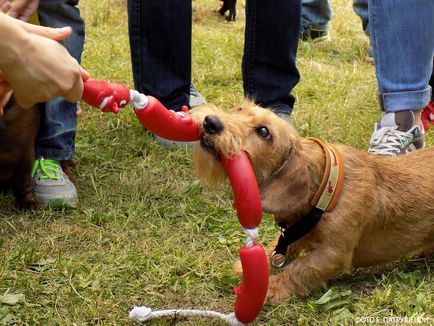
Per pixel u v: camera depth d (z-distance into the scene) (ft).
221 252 10.42
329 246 9.07
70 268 9.75
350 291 9.20
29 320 8.63
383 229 9.64
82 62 18.31
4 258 10.03
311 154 9.07
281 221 9.39
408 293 9.20
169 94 13.91
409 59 12.61
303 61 19.80
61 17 11.78
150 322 8.53
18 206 11.52
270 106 14.38
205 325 8.48
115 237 10.75
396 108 12.78
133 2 13.39
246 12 13.78
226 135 8.34
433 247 10.32
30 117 10.89
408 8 12.39
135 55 13.78
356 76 18.48
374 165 9.61
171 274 9.73
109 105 6.77
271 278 9.32
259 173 8.99
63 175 11.84
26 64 5.77
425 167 10.03
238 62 19.24
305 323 8.56
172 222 11.29
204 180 8.84
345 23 24.84
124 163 13.29
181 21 13.51
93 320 8.66
